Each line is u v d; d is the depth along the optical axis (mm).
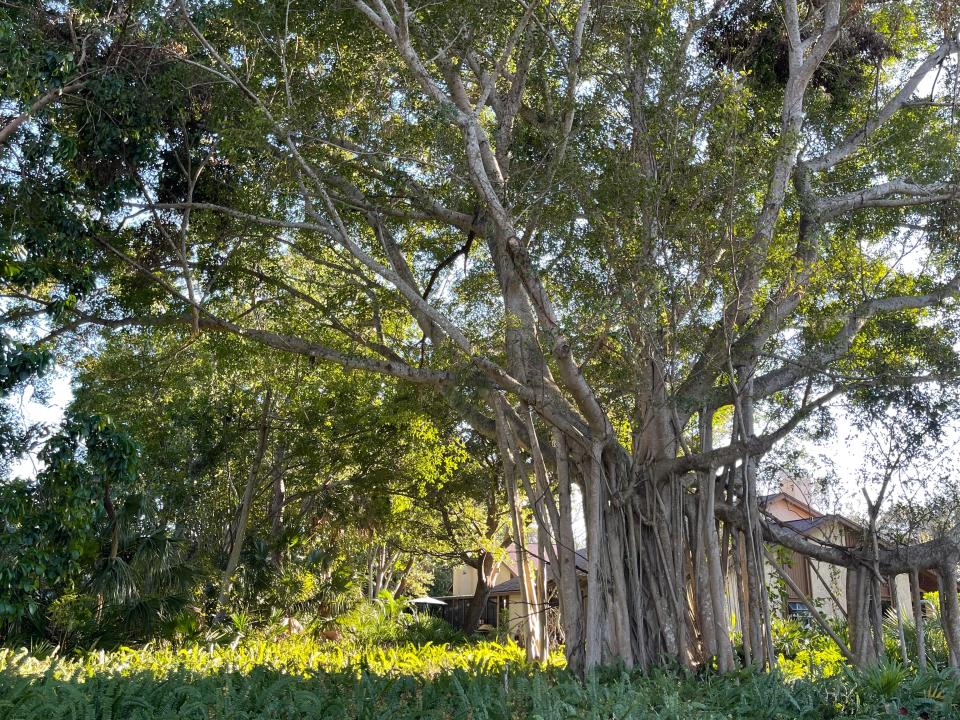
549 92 12539
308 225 10828
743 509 11523
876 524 11555
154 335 15828
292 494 26078
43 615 16141
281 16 11789
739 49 13539
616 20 11438
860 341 12047
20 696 7973
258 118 10422
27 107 10023
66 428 9461
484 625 35312
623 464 11453
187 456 23641
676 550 11188
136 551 16547
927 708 8578
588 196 10953
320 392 20812
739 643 12617
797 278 11422
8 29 9250
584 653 11266
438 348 11906
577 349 11211
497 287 13297
